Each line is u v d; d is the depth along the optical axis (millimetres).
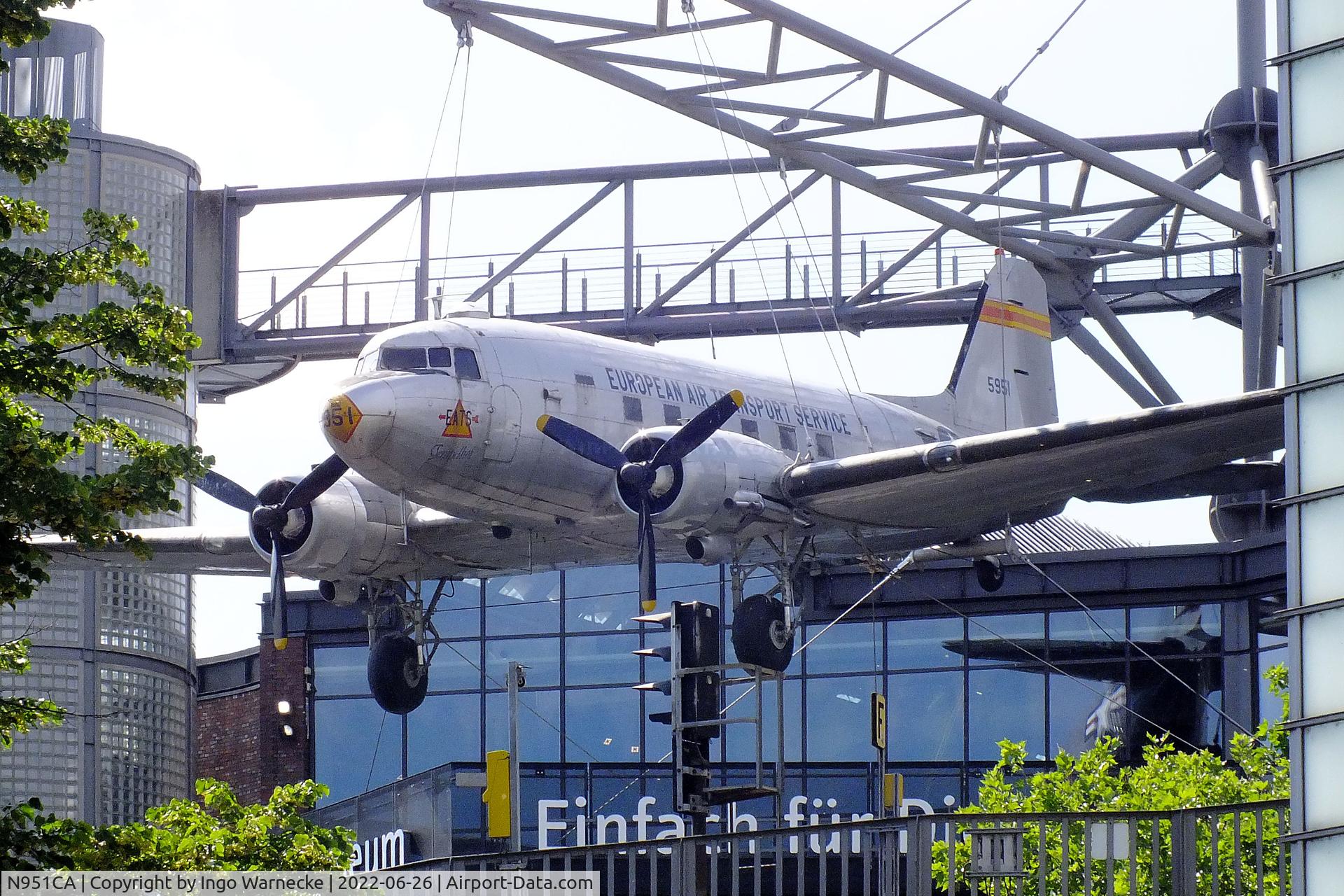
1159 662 62656
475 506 48812
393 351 47500
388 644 53000
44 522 29281
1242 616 62094
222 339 74875
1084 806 42094
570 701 66250
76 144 72062
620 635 66375
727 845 47312
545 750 65938
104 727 69750
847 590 65688
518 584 67500
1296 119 24672
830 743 64500
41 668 69125
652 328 73250
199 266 75000
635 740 65438
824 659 65312
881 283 72375
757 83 51062
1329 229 24156
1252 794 41156
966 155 71875
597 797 64062
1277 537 60906
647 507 47156
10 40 31109
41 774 68438
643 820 63625
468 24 49250
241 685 74375
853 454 57812
